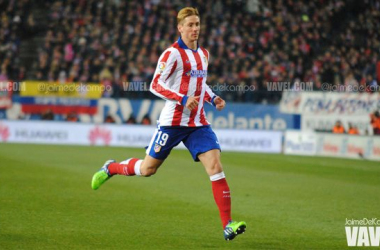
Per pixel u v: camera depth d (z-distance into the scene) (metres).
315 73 72.44
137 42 75.25
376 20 79.62
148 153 21.36
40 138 64.69
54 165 43.19
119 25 78.19
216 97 20.98
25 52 78.62
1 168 40.50
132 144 64.38
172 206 27.88
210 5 80.62
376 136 55.75
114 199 29.47
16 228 22.36
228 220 19.89
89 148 59.03
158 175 39.06
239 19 78.88
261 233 22.53
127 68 72.69
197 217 25.33
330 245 20.72
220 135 63.19
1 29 78.12
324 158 55.41
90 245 20.02
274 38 77.06
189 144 20.69
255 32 77.69
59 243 20.17
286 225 24.08
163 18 78.44
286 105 63.91
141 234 21.88
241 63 72.56
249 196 31.52
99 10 79.44
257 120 64.88
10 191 30.98
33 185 33.25
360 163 51.16
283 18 79.62
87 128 64.88
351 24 78.94
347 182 38.03
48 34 76.50
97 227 22.89
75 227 22.80
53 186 33.09
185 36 20.52
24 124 64.88
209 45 75.62
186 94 20.62
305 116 62.94
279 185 35.97
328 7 80.62
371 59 74.69
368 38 78.06
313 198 31.16
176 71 20.47
